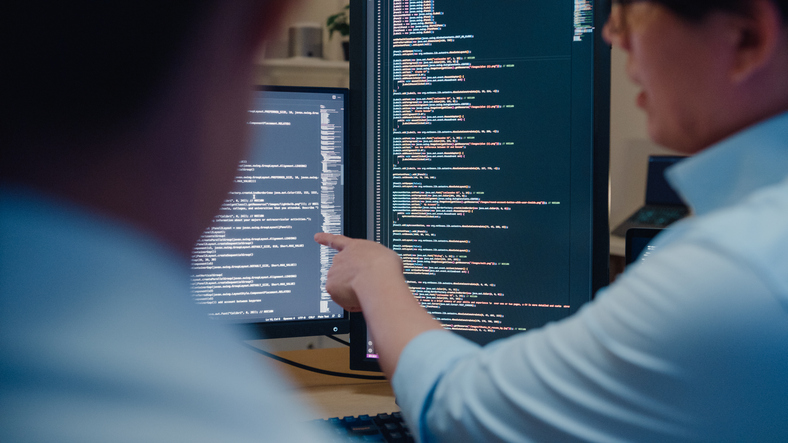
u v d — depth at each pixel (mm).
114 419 234
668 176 376
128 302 245
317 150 866
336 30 2100
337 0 2166
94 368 235
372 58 868
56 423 225
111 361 238
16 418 221
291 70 2105
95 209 238
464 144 848
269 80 2090
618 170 2076
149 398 243
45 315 231
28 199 228
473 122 843
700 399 251
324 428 605
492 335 851
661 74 334
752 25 294
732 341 244
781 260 249
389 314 487
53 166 229
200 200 262
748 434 250
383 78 867
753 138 313
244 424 272
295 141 855
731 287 247
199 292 824
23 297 228
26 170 226
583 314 311
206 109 253
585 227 813
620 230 1928
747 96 312
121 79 233
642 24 336
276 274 858
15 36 219
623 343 271
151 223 250
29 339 227
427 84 854
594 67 797
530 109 826
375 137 875
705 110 327
